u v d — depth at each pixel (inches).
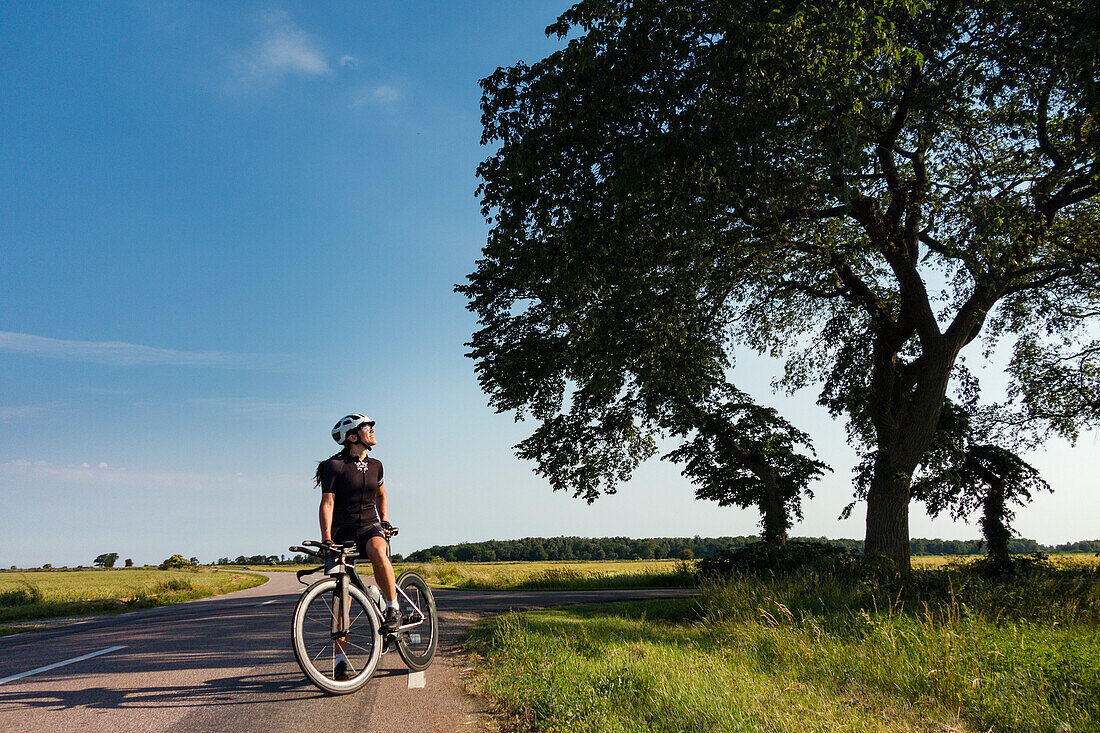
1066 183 597.0
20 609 674.2
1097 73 464.4
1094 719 194.4
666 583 1087.6
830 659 260.2
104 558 5649.6
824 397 853.8
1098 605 394.9
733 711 172.7
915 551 4284.0
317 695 197.9
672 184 539.5
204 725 166.9
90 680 221.8
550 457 1066.1
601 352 649.0
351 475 214.1
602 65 525.0
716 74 491.5
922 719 187.8
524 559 5531.5
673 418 1033.5
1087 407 784.9
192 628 391.5
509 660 239.1
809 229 702.5
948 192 573.9
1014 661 234.5
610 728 156.4
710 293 645.3
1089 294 716.7
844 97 477.1
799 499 1139.3
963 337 631.2
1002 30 509.7
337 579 209.3
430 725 167.3
